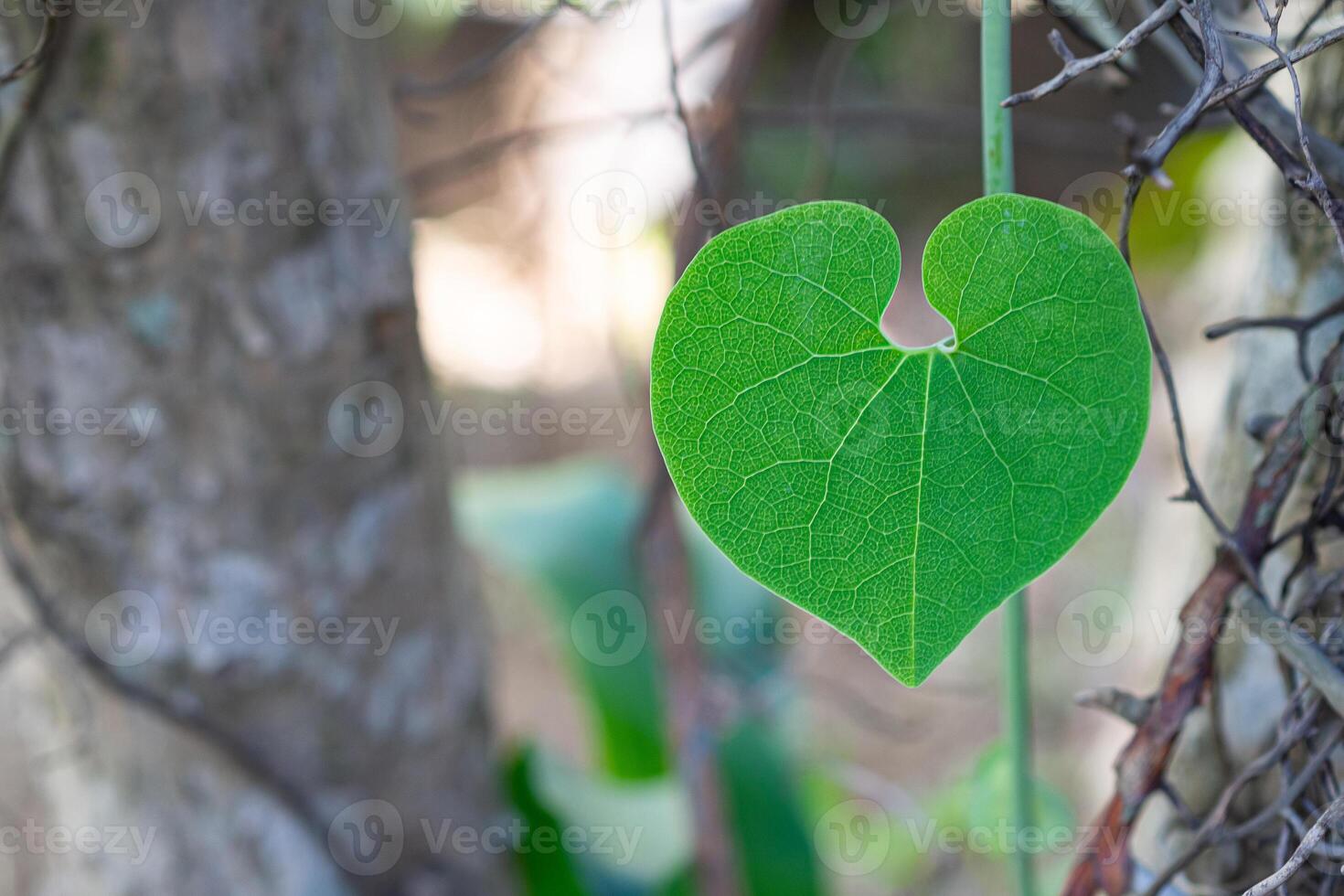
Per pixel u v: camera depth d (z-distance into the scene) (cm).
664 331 49
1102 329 50
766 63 174
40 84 64
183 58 68
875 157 217
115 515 77
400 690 93
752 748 120
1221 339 115
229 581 82
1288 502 62
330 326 78
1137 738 58
